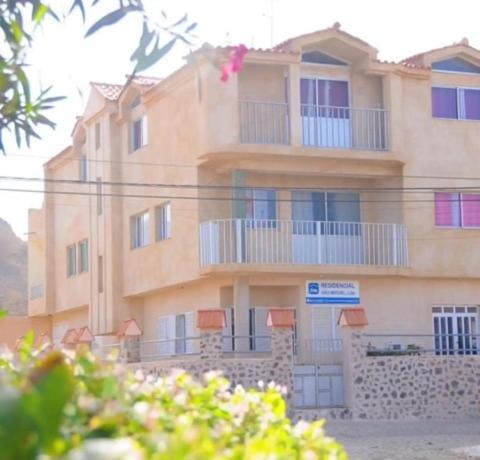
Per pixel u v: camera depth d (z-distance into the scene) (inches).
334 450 201.6
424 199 1246.9
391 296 1243.8
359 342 1035.9
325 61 1221.7
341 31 1194.6
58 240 1674.5
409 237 1238.3
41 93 287.7
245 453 141.9
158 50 266.8
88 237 1517.0
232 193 1176.8
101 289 1462.8
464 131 1270.9
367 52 1211.2
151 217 1312.7
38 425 121.9
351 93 1226.0
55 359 148.5
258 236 1167.6
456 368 1051.9
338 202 1248.2
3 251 2866.6
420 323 1253.1
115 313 1395.2
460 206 1268.5
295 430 209.6
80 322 1635.1
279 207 1214.9
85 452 116.7
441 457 728.3
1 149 289.0
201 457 128.7
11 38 271.3
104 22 262.5
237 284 1168.2
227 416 214.8
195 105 1187.9
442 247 1252.5
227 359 1008.9
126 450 118.0
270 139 1166.3
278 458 149.8
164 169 1277.1
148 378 242.8
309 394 1044.5
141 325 1398.9
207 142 1148.5
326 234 1203.2
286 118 1171.3
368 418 1023.6
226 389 242.8
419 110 1253.1
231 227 1156.5
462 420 1032.2
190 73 1176.8
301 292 1207.6
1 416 120.0
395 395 1032.2
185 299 1289.4
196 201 1195.3
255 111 1160.8
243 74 1179.9
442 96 1270.9
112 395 177.5
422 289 1259.2
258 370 1005.8
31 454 120.6
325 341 1175.0
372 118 1219.2
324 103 1213.7
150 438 145.9
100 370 199.0
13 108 282.5
